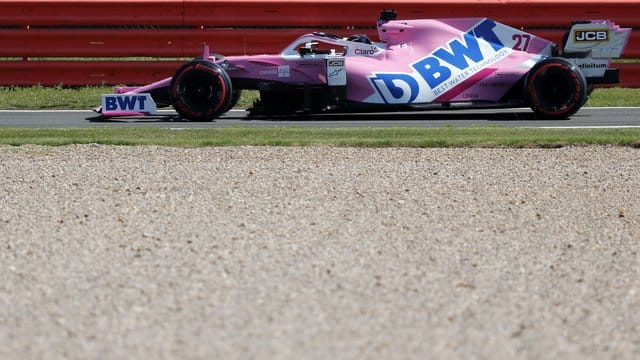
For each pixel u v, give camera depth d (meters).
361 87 50.06
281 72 50.81
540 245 25.53
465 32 51.31
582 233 27.05
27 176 34.69
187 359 16.88
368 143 40.97
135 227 27.14
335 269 22.73
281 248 24.73
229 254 24.11
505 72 50.34
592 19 63.88
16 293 20.72
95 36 63.25
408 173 35.22
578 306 20.09
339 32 63.84
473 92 50.34
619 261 24.00
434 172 35.44
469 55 50.81
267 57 51.06
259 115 53.06
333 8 63.41
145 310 19.58
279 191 32.16
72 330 18.39
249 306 19.84
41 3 63.00
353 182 33.62
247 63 51.22
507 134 43.34
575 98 49.41
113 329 18.45
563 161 37.78
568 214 29.36
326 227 27.19
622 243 25.97
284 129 45.50
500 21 63.72
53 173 35.22
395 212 29.22
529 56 51.16
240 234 26.28
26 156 38.53
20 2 62.94
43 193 31.88
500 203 30.66
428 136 42.81
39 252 24.28
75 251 24.39
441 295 20.73
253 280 21.75
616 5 63.72
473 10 63.75
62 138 42.34
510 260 23.88
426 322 18.92
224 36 63.19
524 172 35.66
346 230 26.86
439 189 32.62
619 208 30.33
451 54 50.75
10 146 40.66
